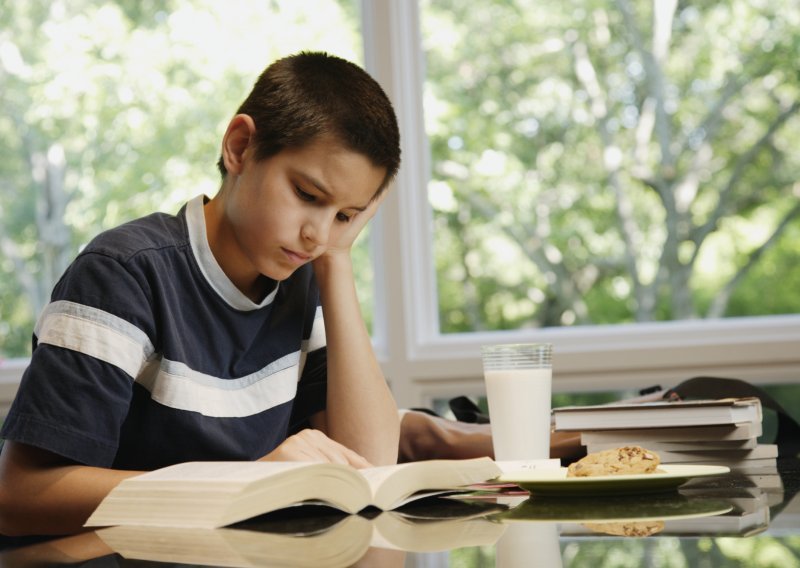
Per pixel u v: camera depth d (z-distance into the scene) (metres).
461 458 1.36
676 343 2.55
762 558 0.48
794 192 2.69
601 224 2.78
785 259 2.69
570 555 0.51
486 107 2.82
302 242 1.08
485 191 2.82
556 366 2.55
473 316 2.80
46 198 2.93
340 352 1.27
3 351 2.93
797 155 2.69
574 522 0.64
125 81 2.90
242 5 2.86
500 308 2.80
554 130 2.80
